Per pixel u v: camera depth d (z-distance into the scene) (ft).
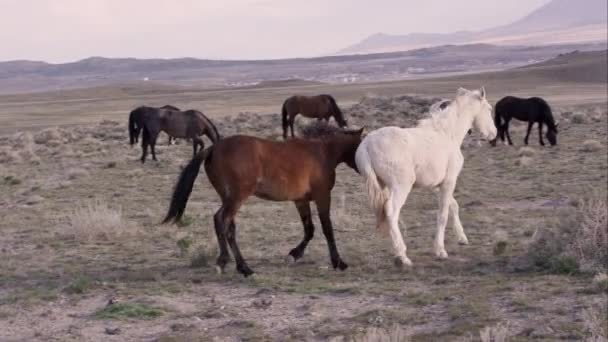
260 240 50.42
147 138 103.65
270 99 315.99
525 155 97.91
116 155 115.14
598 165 84.94
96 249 48.75
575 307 30.73
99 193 78.95
